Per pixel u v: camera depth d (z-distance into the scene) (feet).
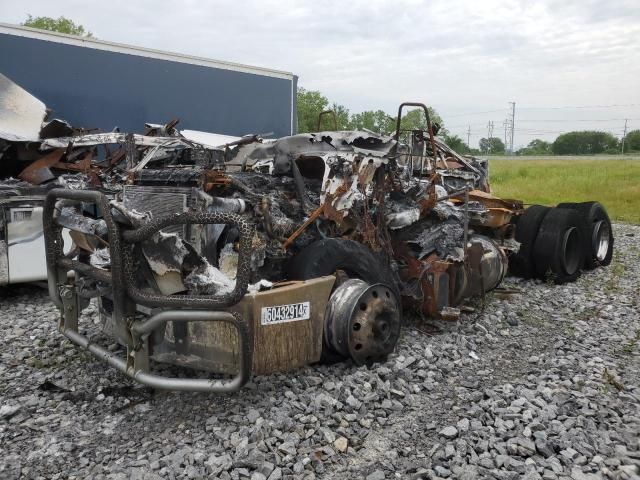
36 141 26.45
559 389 13.58
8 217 22.02
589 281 26.68
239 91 46.47
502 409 12.39
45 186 23.02
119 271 11.27
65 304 14.06
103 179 22.21
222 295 11.05
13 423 12.08
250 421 11.72
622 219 54.70
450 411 12.62
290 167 16.51
